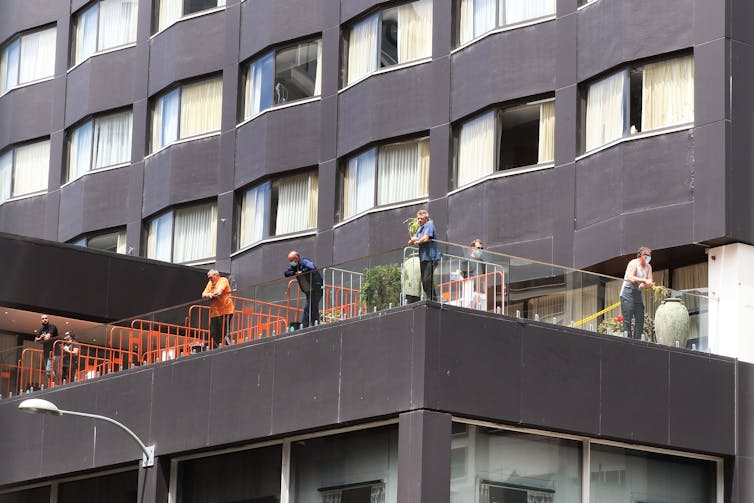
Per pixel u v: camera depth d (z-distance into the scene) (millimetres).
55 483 40344
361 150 48719
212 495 36031
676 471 34625
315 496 33719
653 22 40531
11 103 61688
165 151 55281
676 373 34469
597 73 41875
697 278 39594
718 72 38750
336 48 50375
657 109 40281
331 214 49312
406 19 48281
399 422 31609
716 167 38188
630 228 39688
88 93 58594
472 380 31812
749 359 36875
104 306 51125
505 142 44188
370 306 33375
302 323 35156
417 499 30688
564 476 33062
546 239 42156
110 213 56906
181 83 55562
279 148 51281
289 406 33969
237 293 37188
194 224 54281
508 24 44688
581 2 43000
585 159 41656
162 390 37094
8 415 41406
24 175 60812
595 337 33562
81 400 39250
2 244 50125
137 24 57969
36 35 61938
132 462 37594
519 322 32688
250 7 53750
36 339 49500
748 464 34906
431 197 45906
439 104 46375
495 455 32250
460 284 32750
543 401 32500
